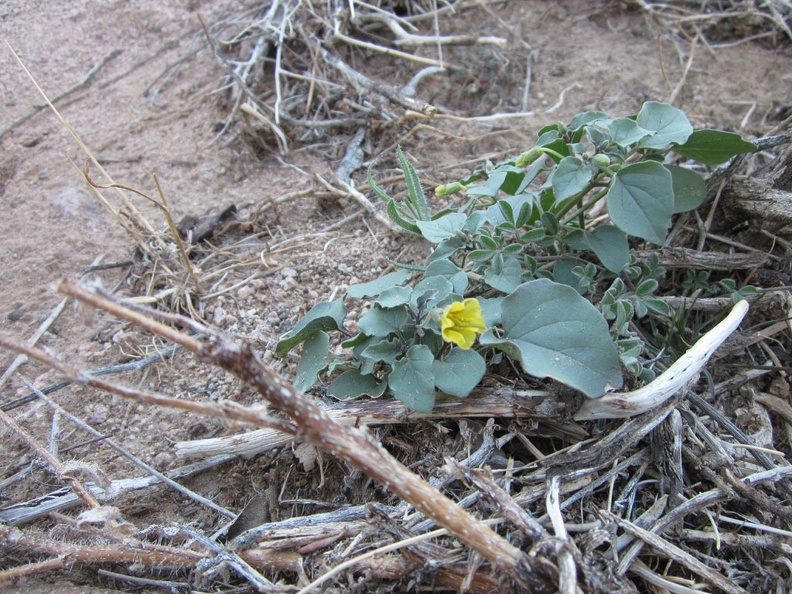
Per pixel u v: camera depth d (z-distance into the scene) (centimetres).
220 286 26
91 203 30
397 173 30
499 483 18
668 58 36
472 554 16
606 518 17
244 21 37
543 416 19
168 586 18
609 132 21
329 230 28
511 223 21
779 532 18
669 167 22
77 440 22
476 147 32
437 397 20
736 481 18
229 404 14
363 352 19
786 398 21
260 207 29
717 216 25
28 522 20
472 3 38
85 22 38
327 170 31
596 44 37
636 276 22
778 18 36
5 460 21
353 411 20
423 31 37
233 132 32
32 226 29
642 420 19
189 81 35
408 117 31
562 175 20
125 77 36
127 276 27
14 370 24
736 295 22
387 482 14
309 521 18
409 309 19
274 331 24
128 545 18
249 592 17
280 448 21
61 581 18
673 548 17
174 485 20
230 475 21
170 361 24
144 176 31
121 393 14
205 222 29
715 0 38
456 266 21
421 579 16
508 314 19
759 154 28
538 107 34
